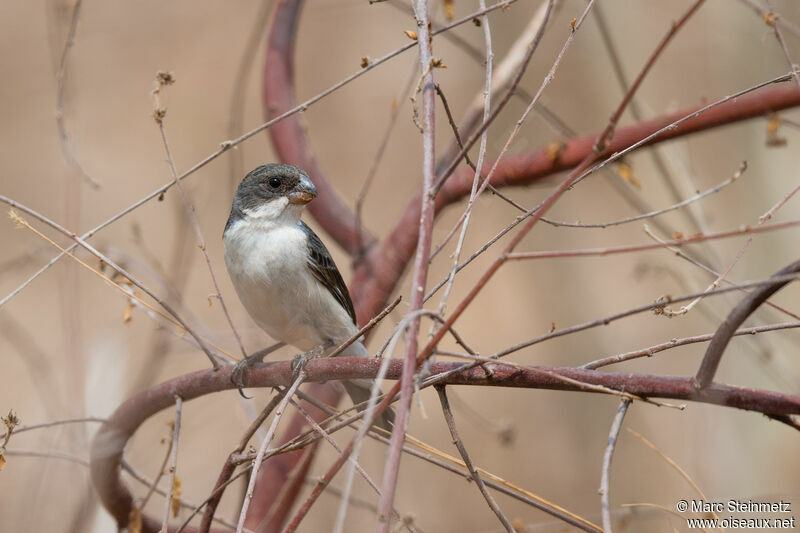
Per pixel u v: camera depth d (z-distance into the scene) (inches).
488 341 725.9
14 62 864.9
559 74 688.4
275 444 356.8
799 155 493.4
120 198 824.9
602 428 641.6
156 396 275.0
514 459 640.4
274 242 351.9
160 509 415.8
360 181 860.6
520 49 383.9
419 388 201.9
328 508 477.4
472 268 756.0
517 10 701.9
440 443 640.4
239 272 355.6
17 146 855.1
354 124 893.2
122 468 293.9
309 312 356.8
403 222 374.0
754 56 515.2
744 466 482.3
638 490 591.8
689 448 524.7
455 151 377.1
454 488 597.9
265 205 356.2
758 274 486.3
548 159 352.8
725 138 588.7
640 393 210.2
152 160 862.5
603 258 737.0
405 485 597.0
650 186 515.5
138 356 444.8
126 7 885.8
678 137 340.2
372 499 484.4
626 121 488.7
